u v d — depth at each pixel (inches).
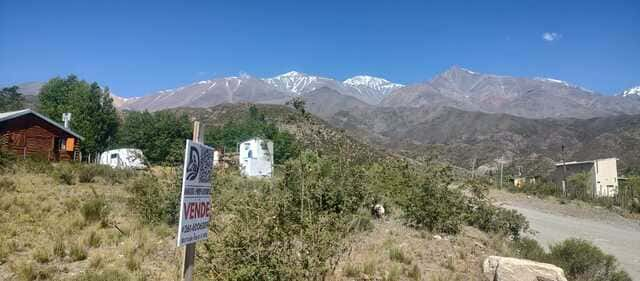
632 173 3265.3
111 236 397.4
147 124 3257.9
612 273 436.1
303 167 308.0
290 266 244.5
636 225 1040.2
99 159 2114.9
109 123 3265.3
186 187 203.3
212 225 264.2
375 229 505.7
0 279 279.3
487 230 641.0
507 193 1707.7
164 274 297.4
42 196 600.7
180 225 198.8
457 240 501.4
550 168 3976.4
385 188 579.2
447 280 342.0
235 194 302.0
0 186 660.7
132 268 310.5
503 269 345.1
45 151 1519.4
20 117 1470.2
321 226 257.9
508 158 4950.8
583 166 2418.8
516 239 575.5
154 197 477.7
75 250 339.3
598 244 706.2
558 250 473.1
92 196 631.8
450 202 576.4
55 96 3218.5
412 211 562.9
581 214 1183.6
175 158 490.3
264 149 436.1
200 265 258.8
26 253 341.7
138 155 528.4
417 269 353.4
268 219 249.1
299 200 287.3
